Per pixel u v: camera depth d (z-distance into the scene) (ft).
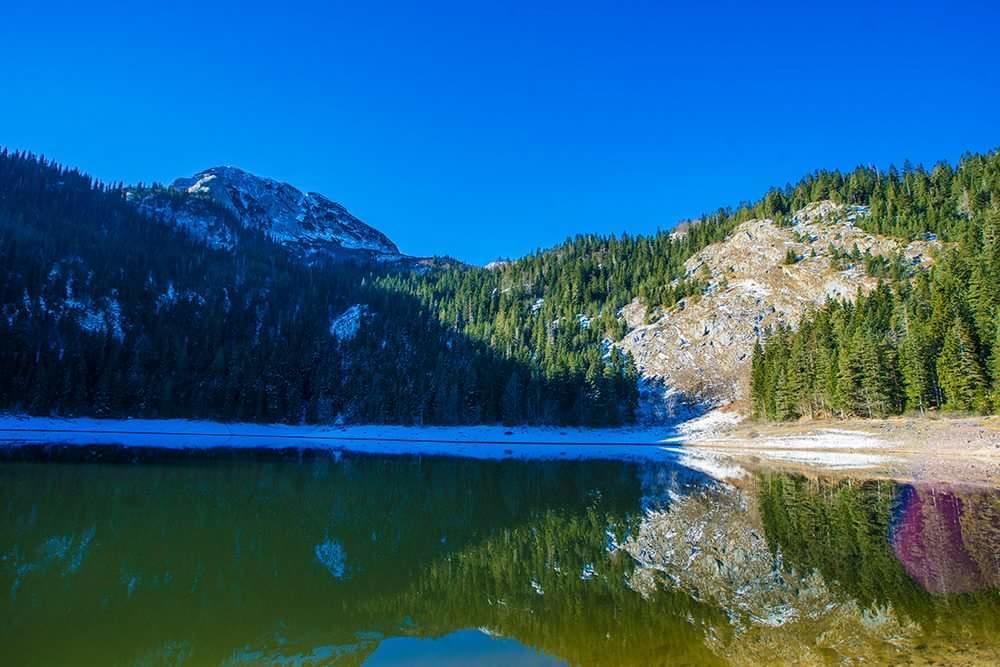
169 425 312.50
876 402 242.58
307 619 46.68
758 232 467.11
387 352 432.66
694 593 53.11
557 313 496.23
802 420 275.39
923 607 47.75
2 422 277.03
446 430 335.26
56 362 316.19
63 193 609.01
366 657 38.91
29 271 396.57
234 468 158.30
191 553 65.98
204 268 522.47
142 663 37.86
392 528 83.35
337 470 164.66
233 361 361.51
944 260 315.58
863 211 449.89
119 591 52.24
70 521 79.61
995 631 41.68
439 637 42.83
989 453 179.52
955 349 221.46
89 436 268.21
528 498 114.21
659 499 111.34
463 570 61.82
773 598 51.11
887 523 84.07
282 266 623.36
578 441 309.42
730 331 379.76
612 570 61.46
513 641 41.70
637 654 38.91
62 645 40.42
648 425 332.19
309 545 71.56
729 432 291.38
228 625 45.11
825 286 378.32
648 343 404.98
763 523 85.40
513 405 349.20
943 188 444.14
